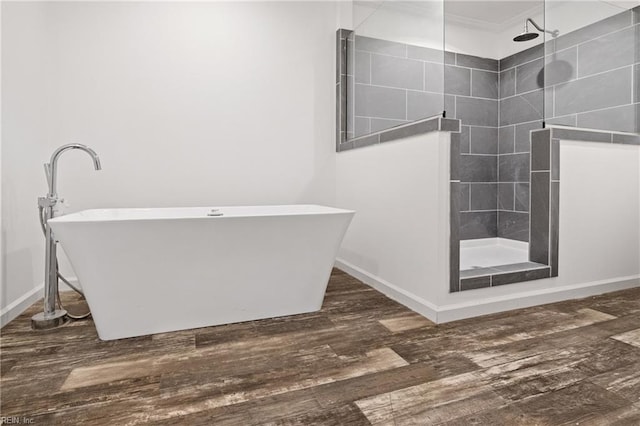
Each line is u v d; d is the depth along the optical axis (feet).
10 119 6.47
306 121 10.05
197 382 4.30
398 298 7.32
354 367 4.65
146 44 8.55
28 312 6.72
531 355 4.95
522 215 11.06
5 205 6.27
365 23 9.04
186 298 5.87
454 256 6.25
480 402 3.86
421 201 6.61
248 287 6.23
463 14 11.00
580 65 7.95
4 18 6.30
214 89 9.11
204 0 8.98
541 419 3.58
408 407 3.78
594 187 7.72
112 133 8.37
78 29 8.07
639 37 8.72
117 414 3.69
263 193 9.67
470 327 5.97
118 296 5.47
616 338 5.50
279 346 5.29
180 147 8.87
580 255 7.61
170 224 5.42
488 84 11.65
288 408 3.78
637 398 3.93
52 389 4.15
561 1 7.74
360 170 8.94
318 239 6.43
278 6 9.68
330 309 6.91
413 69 7.13
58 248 8.07
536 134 7.46
